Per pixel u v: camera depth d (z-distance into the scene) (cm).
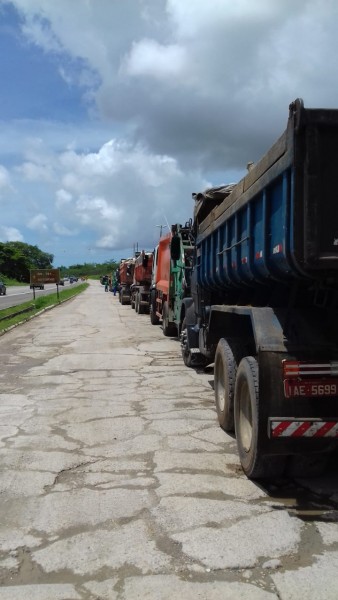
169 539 380
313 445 435
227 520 410
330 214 394
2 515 423
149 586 324
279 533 388
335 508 432
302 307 473
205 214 885
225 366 628
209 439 614
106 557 357
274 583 326
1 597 315
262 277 532
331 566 343
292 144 393
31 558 358
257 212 516
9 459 551
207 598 312
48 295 4688
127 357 1254
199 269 878
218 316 732
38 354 1315
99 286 10156
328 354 432
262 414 433
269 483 484
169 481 489
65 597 315
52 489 473
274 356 435
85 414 730
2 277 11756
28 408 767
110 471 515
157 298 1938
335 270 405
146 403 793
